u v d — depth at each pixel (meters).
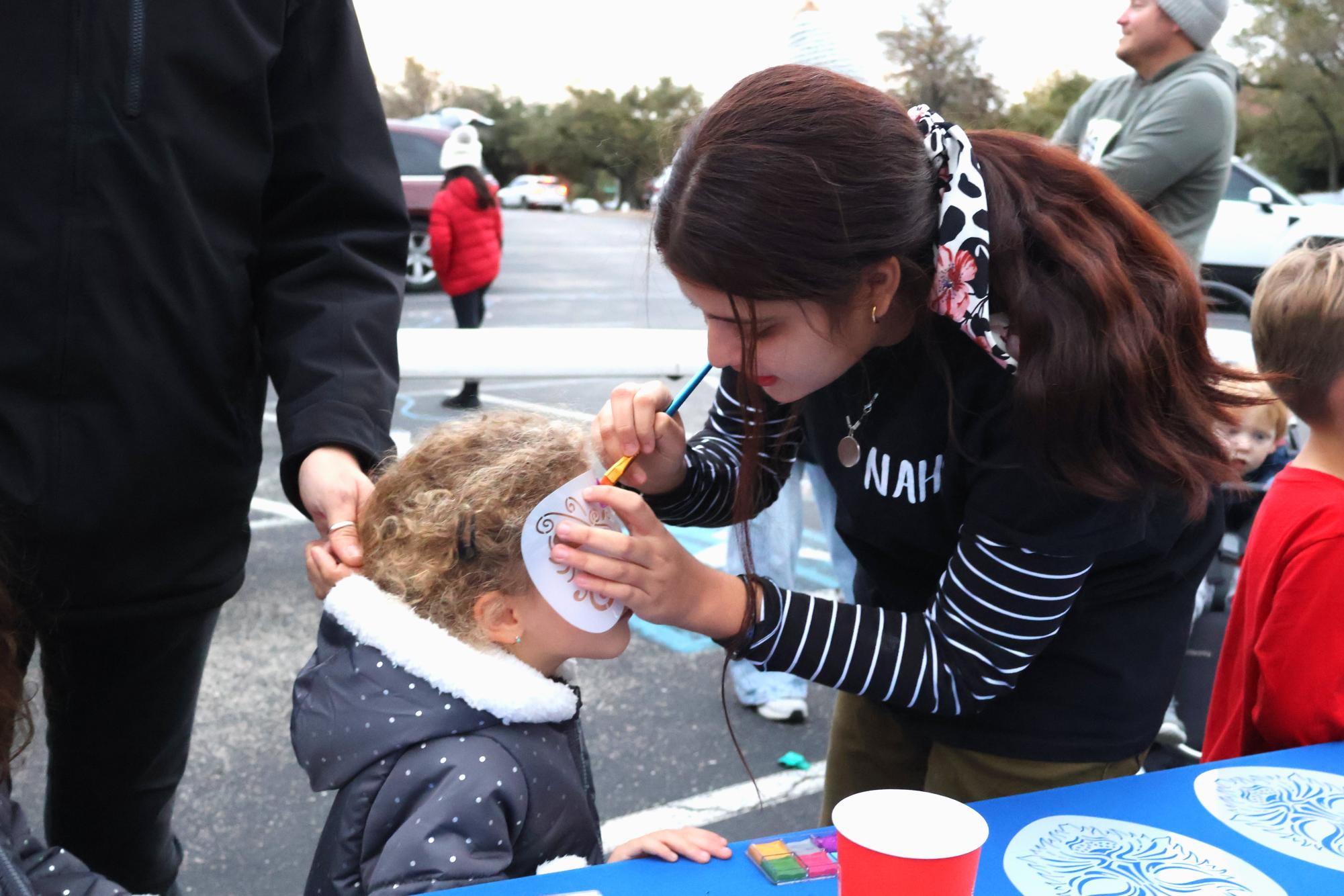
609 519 1.11
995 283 1.04
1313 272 1.47
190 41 1.27
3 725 1.15
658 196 1.07
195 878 2.19
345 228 1.48
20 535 1.29
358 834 1.04
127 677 1.46
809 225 0.96
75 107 1.21
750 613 1.11
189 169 1.30
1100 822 1.04
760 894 0.90
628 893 0.90
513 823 1.04
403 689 1.04
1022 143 1.13
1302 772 1.16
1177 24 2.93
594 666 3.22
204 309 1.35
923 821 0.80
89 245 1.24
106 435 1.30
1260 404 1.17
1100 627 1.27
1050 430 1.01
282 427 1.39
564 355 2.79
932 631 1.15
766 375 1.09
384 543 1.13
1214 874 0.95
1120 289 1.01
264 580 3.75
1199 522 1.34
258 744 2.70
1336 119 36.88
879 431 1.24
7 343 1.24
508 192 48.69
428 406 5.99
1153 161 2.88
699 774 2.61
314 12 1.42
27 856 1.10
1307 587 1.31
